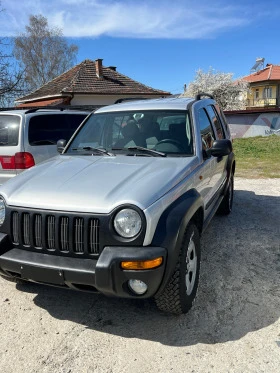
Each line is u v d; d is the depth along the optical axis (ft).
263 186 27.86
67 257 9.45
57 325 10.36
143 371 8.47
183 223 9.46
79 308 11.23
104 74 83.92
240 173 33.32
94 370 8.54
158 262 8.75
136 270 8.64
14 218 10.07
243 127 72.38
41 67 149.28
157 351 9.15
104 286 8.77
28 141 18.98
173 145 12.85
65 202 9.46
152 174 10.45
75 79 79.30
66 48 152.87
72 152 13.94
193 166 11.81
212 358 8.83
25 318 10.73
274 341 9.38
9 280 12.29
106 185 9.86
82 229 9.23
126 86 81.92
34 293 12.20
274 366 8.50
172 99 15.75
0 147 19.04
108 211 8.96
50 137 20.17
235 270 13.48
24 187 10.50
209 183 13.87
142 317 10.66
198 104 14.98
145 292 9.00
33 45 147.33
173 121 13.57
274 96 163.32
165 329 10.04
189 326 10.14
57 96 74.54
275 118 69.82
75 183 10.19
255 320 10.32
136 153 12.71
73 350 9.27
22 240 9.99
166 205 9.52
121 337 9.75
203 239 16.66
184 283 10.03
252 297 11.55
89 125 14.93
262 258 14.52
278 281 12.59
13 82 59.98
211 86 115.44
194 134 13.04
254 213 20.67
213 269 13.58
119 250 8.82
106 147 13.69
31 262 9.46
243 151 49.32
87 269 8.92
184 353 9.04
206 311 10.84
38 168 12.12
